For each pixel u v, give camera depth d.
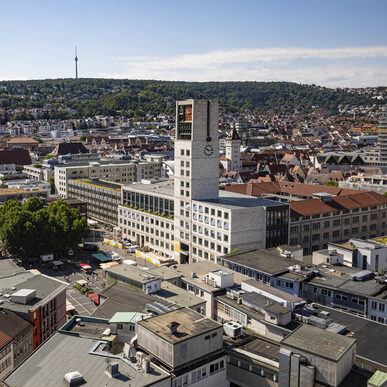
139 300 104.31
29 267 180.12
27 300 107.50
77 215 199.50
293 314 92.56
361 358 80.12
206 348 75.12
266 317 91.00
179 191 191.88
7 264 139.12
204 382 75.00
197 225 182.75
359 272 118.81
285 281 116.75
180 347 71.62
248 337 83.75
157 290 111.44
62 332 84.50
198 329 75.69
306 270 120.50
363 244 145.88
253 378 75.38
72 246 192.50
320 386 67.50
